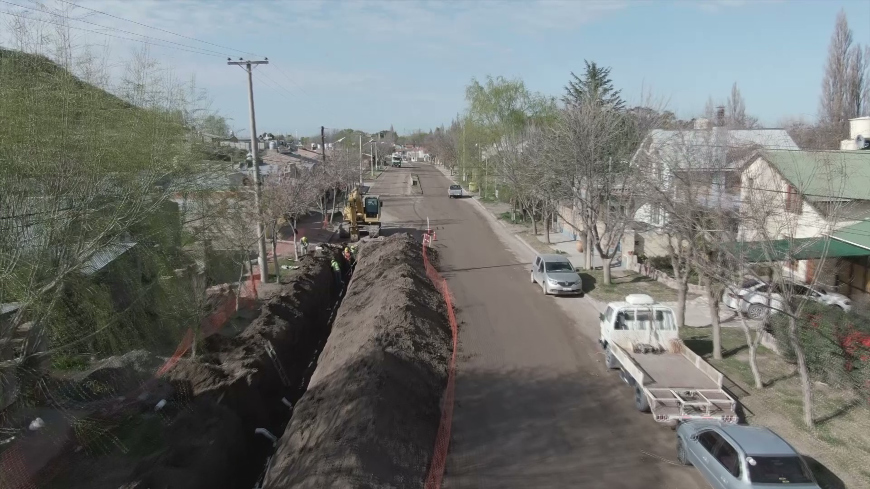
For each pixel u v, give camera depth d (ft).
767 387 48.73
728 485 32.89
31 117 36.40
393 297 66.33
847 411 44.37
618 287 86.12
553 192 96.68
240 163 84.94
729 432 34.96
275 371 59.67
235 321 71.10
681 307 66.08
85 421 39.27
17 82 36.73
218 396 49.24
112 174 41.86
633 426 43.98
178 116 55.21
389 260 88.99
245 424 50.06
